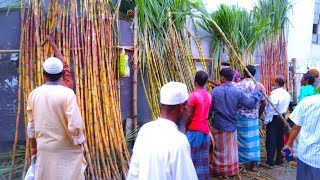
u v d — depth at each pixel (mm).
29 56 3219
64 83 2846
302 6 6539
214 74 5016
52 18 3301
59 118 2383
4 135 3348
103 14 3568
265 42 5816
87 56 3381
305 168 2447
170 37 4246
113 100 3531
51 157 2412
